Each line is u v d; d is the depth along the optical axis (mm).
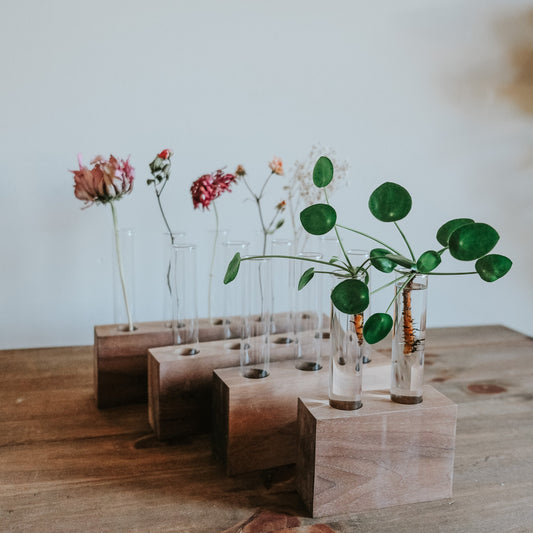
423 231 1717
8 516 757
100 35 1409
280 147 1568
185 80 1478
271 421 902
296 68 1550
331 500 777
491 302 1816
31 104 1392
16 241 1437
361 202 1648
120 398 1137
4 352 1445
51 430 1023
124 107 1448
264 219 1582
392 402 822
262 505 800
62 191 1442
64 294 1490
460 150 1708
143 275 1528
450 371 1333
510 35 1691
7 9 1346
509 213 1782
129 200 1486
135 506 789
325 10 1550
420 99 1652
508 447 968
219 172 1155
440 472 816
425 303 805
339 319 775
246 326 920
